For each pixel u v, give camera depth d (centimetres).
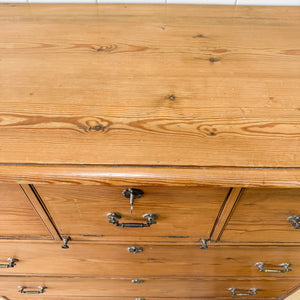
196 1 69
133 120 40
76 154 36
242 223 48
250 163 35
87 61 51
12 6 65
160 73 49
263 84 47
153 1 69
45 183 35
